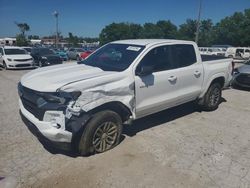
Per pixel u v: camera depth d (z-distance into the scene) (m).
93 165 3.78
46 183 3.35
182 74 5.30
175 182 3.47
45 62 18.33
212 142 4.72
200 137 4.92
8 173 3.54
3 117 5.68
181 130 5.24
